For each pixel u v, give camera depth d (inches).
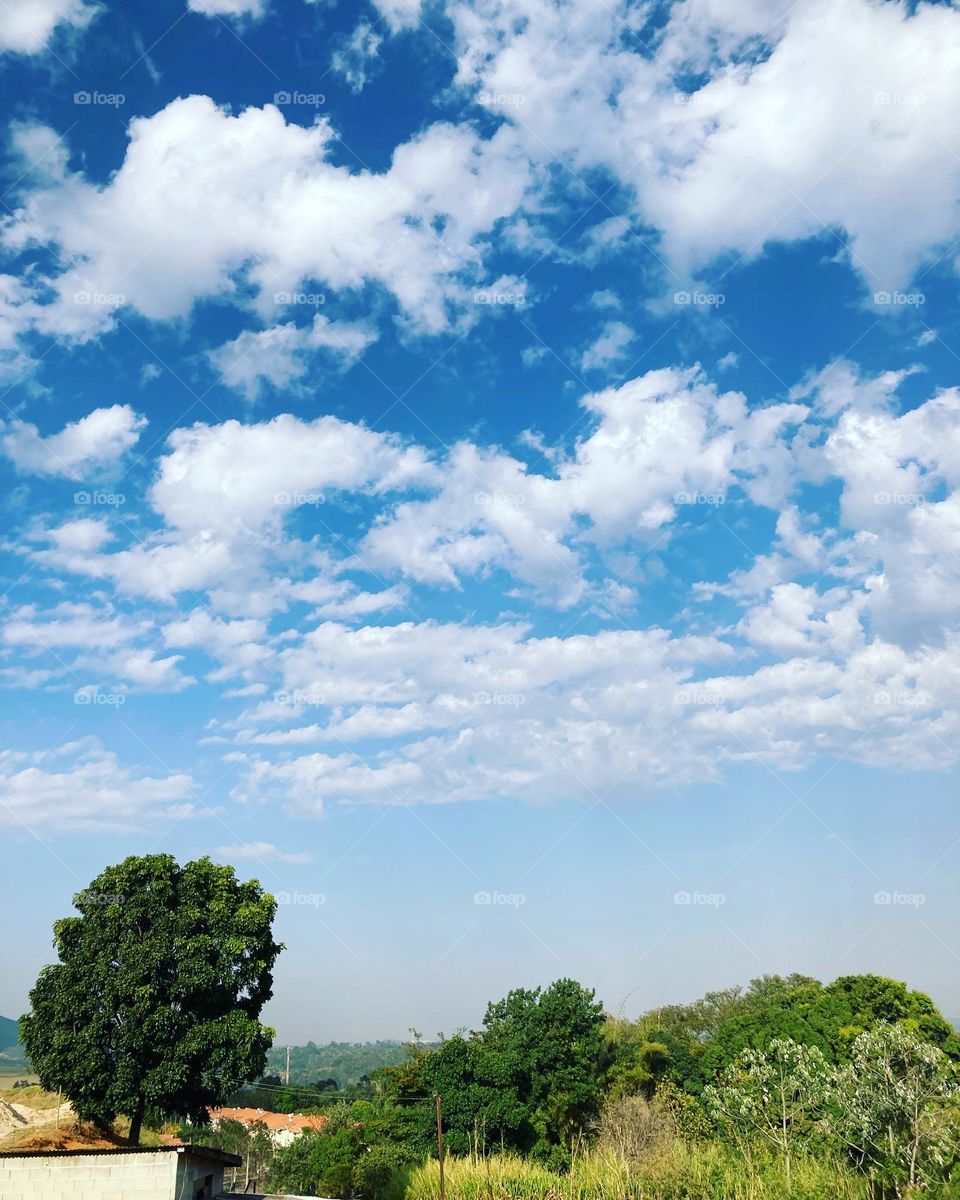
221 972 1039.0
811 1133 914.1
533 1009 1776.6
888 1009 1796.3
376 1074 2293.3
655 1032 2044.8
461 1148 1505.9
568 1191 932.0
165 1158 792.3
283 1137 2239.2
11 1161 779.4
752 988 2775.6
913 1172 762.8
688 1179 866.1
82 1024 986.1
